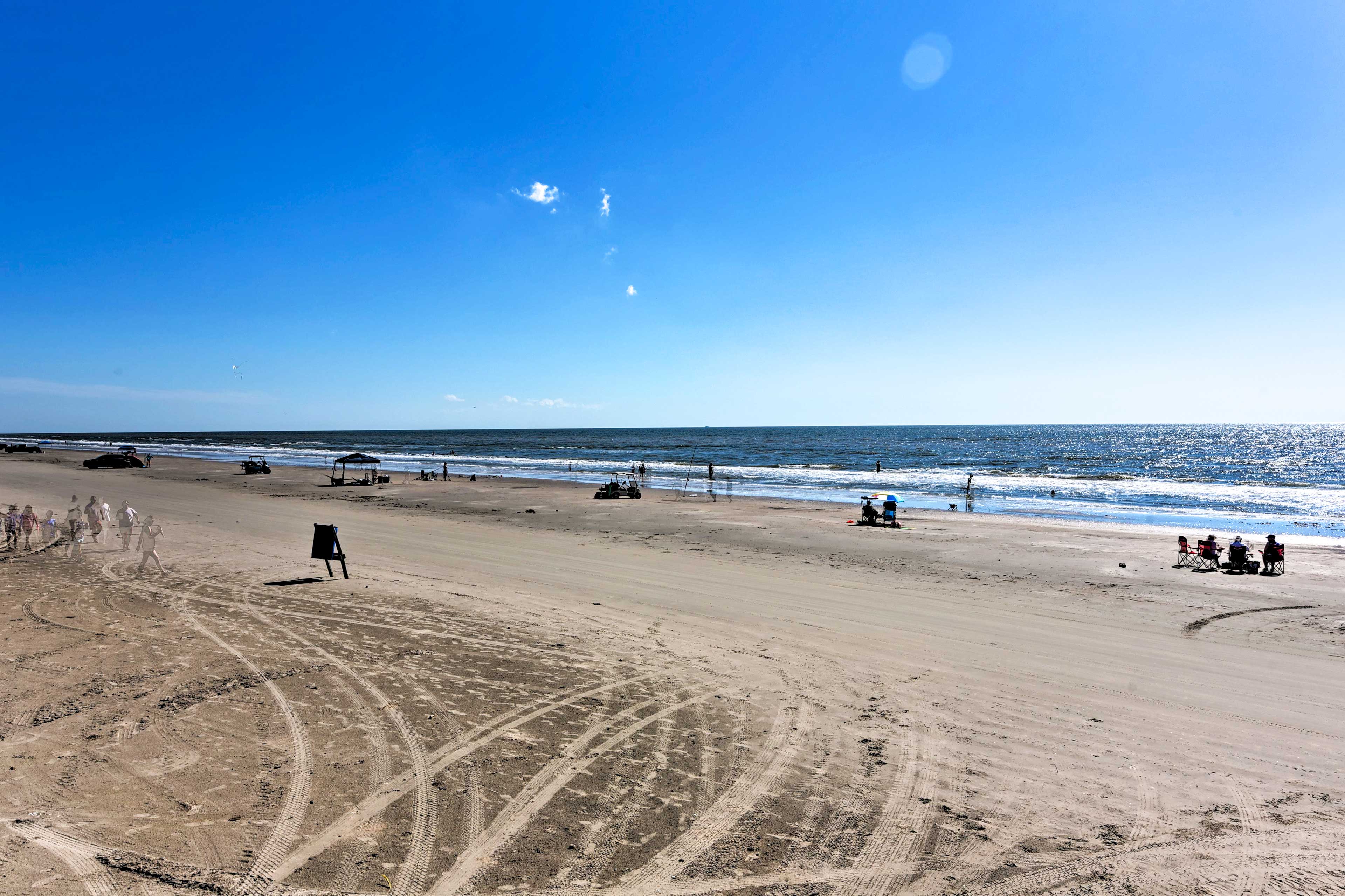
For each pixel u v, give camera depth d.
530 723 6.73
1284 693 7.79
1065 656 9.09
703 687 7.79
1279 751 6.34
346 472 44.94
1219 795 5.53
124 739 6.24
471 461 65.38
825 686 7.90
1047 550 17.52
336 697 7.32
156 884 4.18
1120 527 22.14
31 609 10.78
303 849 4.59
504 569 14.56
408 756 6.00
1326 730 6.80
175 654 8.66
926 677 8.25
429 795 5.33
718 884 4.31
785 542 18.62
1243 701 7.55
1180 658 9.01
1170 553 17.14
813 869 4.49
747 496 33.41
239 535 18.73
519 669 8.29
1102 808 5.31
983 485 39.72
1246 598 12.51
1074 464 63.47
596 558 15.92
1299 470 55.25
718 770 5.83
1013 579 13.99
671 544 18.20
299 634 9.56
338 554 13.45
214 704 7.09
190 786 5.41
